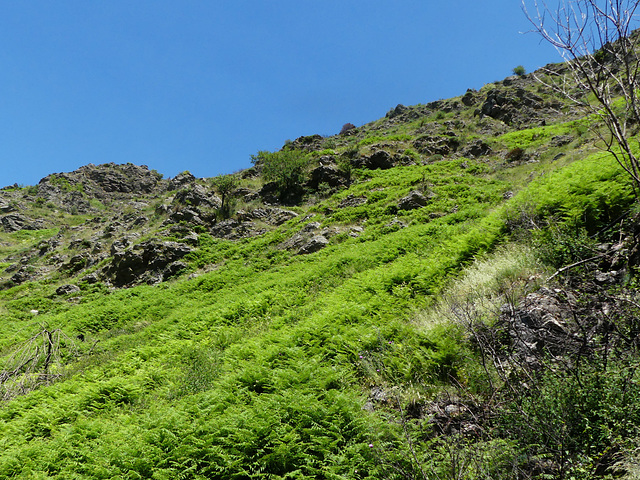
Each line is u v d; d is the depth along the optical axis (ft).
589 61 8.56
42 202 216.95
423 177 94.02
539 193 33.55
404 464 13.11
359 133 207.10
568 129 104.22
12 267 114.42
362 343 23.79
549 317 16.15
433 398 17.12
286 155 124.16
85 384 33.24
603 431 10.46
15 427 26.05
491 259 28.14
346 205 93.30
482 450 11.83
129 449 18.20
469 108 191.62
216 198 116.47
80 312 67.56
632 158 8.56
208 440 17.08
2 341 57.93
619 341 12.41
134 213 132.36
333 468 13.92
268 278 65.00
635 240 18.17
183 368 31.50
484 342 15.72
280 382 20.74
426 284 30.58
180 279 80.02
